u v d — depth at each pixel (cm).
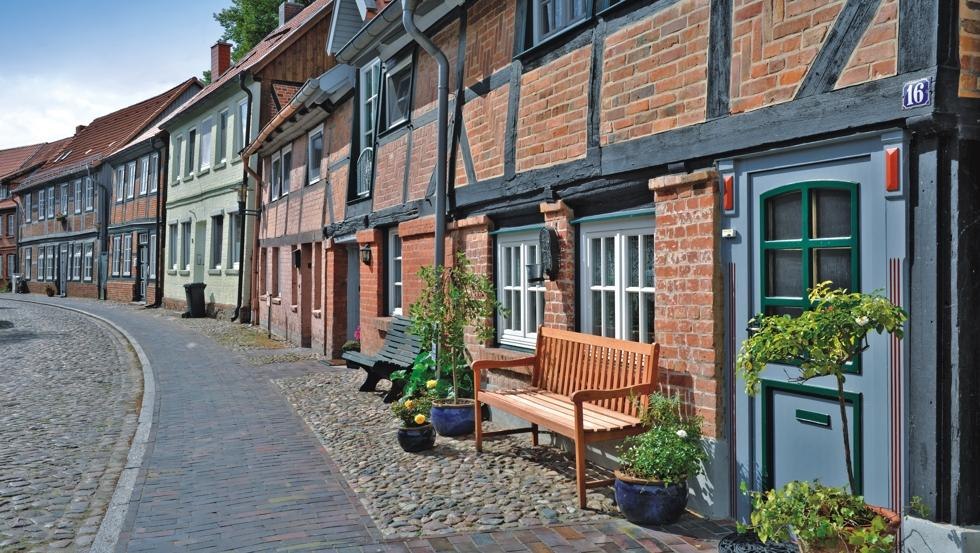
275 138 1700
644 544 432
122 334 1781
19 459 666
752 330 445
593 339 584
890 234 374
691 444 469
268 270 1822
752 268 449
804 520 327
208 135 2339
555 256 643
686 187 491
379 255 1097
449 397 750
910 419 365
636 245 571
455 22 845
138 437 731
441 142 828
